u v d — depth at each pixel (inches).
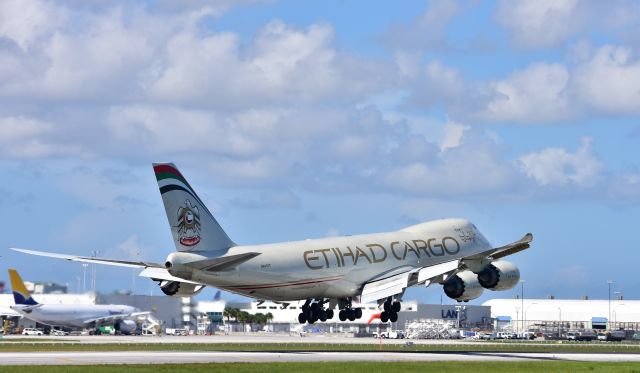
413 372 2539.4
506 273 3814.0
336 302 3900.1
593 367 2851.9
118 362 2795.3
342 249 3693.4
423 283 3575.3
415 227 4045.3
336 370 2536.9
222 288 3415.4
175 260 3228.3
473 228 4158.5
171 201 3299.7
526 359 3280.0
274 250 3496.6
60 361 2842.0
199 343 4877.0
